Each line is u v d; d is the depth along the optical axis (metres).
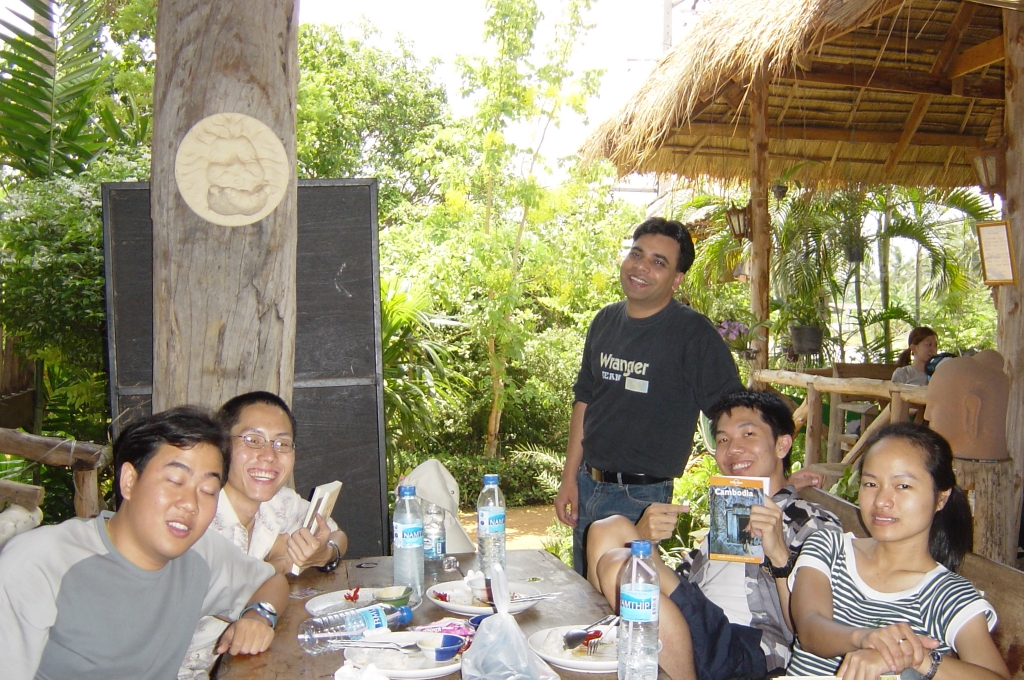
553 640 1.95
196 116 3.08
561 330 11.73
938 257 11.08
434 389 8.17
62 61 6.15
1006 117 4.44
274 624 2.09
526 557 2.84
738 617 2.61
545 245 10.35
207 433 1.87
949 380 3.79
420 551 2.48
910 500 2.07
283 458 2.53
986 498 3.70
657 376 3.45
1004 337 4.37
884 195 10.79
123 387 3.64
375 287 3.80
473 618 2.09
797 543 2.54
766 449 2.71
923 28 6.38
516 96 9.98
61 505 5.55
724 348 3.43
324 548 2.67
